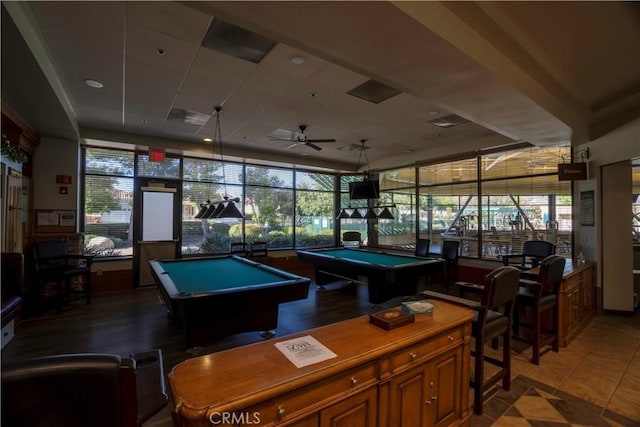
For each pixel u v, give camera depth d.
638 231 5.84
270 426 1.16
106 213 6.14
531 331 3.50
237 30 2.75
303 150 7.27
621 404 2.50
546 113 3.51
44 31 2.74
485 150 6.20
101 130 5.59
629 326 4.23
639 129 4.03
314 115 4.90
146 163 6.56
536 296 3.16
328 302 5.38
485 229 6.42
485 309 2.35
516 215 6.03
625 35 2.68
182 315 2.96
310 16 1.97
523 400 2.56
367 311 4.88
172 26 2.69
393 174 8.25
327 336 1.64
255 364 1.33
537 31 2.63
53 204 5.27
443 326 1.82
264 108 4.61
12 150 3.81
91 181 6.03
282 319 4.50
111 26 2.68
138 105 4.48
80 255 5.15
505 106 3.34
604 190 4.71
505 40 2.73
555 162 5.56
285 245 8.38
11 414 1.07
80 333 3.88
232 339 3.75
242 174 7.76
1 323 3.17
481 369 2.38
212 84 3.82
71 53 3.11
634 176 5.86
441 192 7.15
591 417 2.35
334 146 6.91
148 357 2.02
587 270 4.41
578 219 5.15
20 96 3.56
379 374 1.50
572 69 3.26
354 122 5.25
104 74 3.55
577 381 2.84
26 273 4.84
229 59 3.24
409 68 2.62
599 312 4.74
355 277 6.24
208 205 5.08
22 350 3.41
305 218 8.77
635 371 3.02
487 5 2.33
